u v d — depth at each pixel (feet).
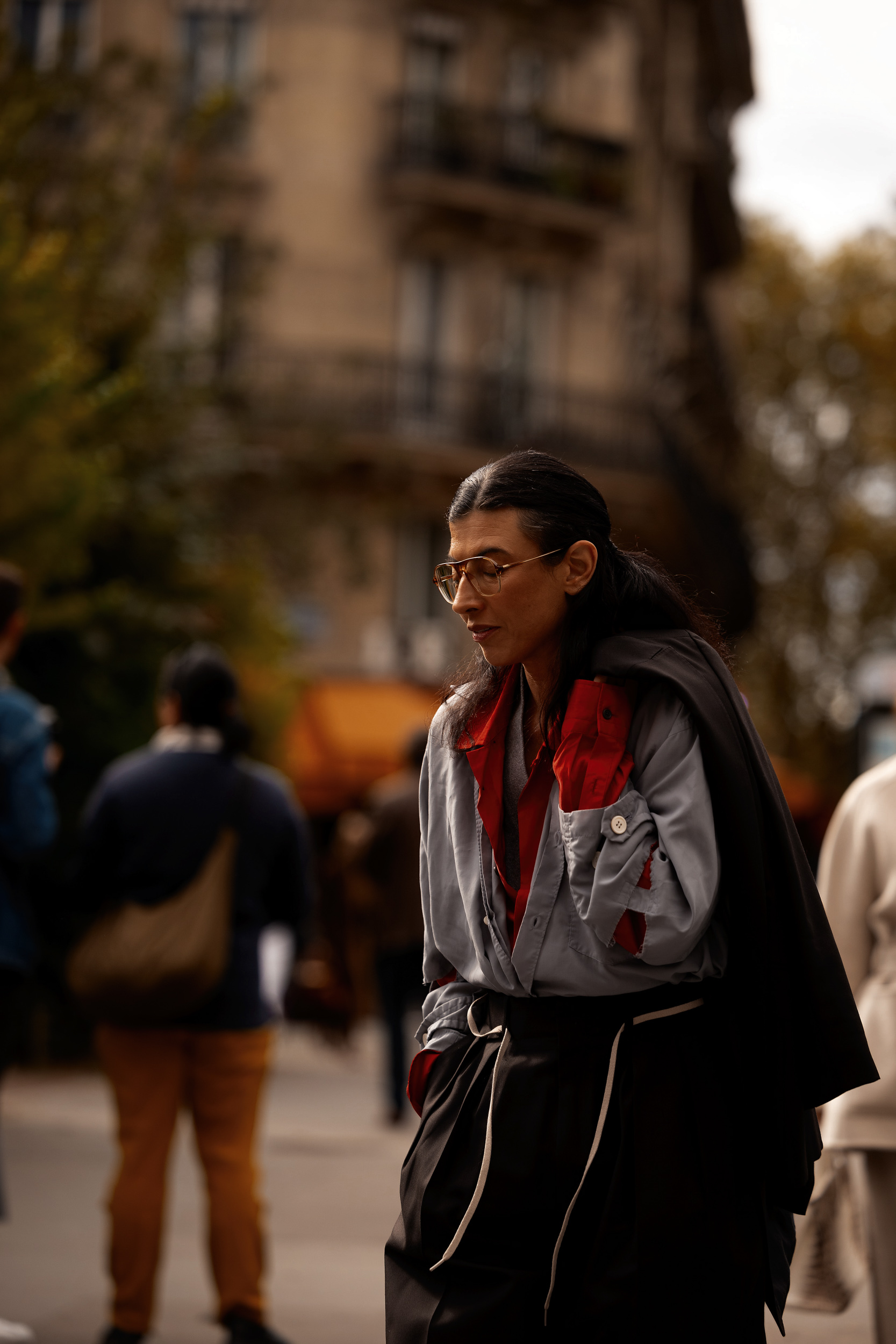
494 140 93.66
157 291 47.96
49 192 48.75
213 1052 18.34
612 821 9.29
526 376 95.66
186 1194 28.45
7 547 35.96
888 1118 14.46
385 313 91.61
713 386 126.11
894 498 159.22
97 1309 20.31
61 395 34.94
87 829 18.95
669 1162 9.30
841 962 9.70
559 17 96.63
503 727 10.11
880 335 115.24
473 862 10.04
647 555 10.44
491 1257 9.57
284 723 53.78
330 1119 37.78
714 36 126.31
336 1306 21.20
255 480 69.72
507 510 9.84
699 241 138.00
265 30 90.89
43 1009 46.24
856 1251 15.06
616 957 9.37
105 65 51.47
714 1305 9.24
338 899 49.98
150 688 47.98
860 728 57.52
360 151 91.56
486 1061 9.84
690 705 9.50
